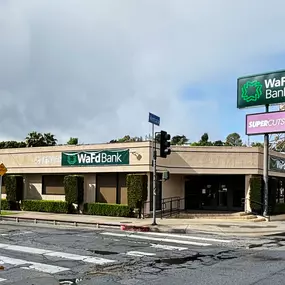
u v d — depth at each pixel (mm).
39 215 25766
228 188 28828
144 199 24328
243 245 14625
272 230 19156
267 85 25938
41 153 30188
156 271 9867
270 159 29062
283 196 32344
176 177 28406
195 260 11414
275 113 25422
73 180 27172
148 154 25219
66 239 15523
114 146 26688
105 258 11641
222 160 26922
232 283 8508
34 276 9320
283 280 8789
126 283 8617
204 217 24812
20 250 12906
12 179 30578
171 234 17719
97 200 27531
